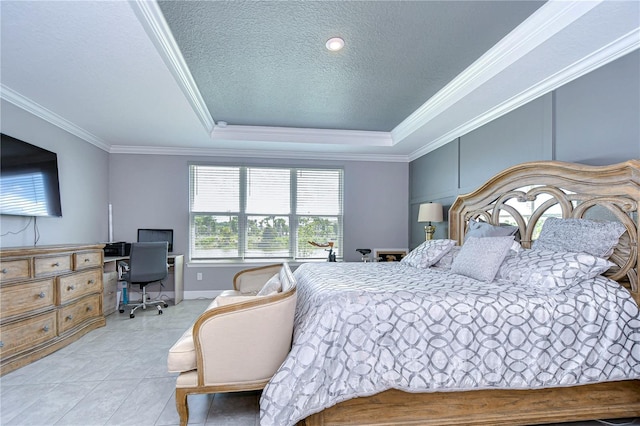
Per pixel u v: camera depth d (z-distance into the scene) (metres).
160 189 4.98
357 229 5.44
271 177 5.27
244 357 1.76
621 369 1.77
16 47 2.17
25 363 2.55
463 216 3.76
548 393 1.81
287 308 1.81
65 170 3.76
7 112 2.89
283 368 1.63
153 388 2.22
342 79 3.04
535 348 1.75
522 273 2.12
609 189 2.09
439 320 1.75
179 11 2.06
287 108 3.79
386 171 5.52
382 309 1.75
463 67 2.81
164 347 2.96
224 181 5.16
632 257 1.95
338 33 2.31
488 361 1.72
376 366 1.67
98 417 1.88
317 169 5.36
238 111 3.90
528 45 2.22
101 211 4.60
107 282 4.02
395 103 3.63
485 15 2.11
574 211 2.33
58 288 2.91
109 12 1.83
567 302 1.82
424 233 4.94
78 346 2.98
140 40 2.11
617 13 1.83
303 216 5.33
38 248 2.67
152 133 4.17
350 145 4.75
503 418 1.77
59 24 1.93
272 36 2.35
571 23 1.93
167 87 2.79
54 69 2.48
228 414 1.93
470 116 3.52
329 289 2.02
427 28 2.25
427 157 4.86
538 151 2.80
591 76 2.33
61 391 2.17
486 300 1.81
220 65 2.79
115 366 2.56
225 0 1.96
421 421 1.72
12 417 1.88
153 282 4.52
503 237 2.45
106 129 4.00
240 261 5.15
